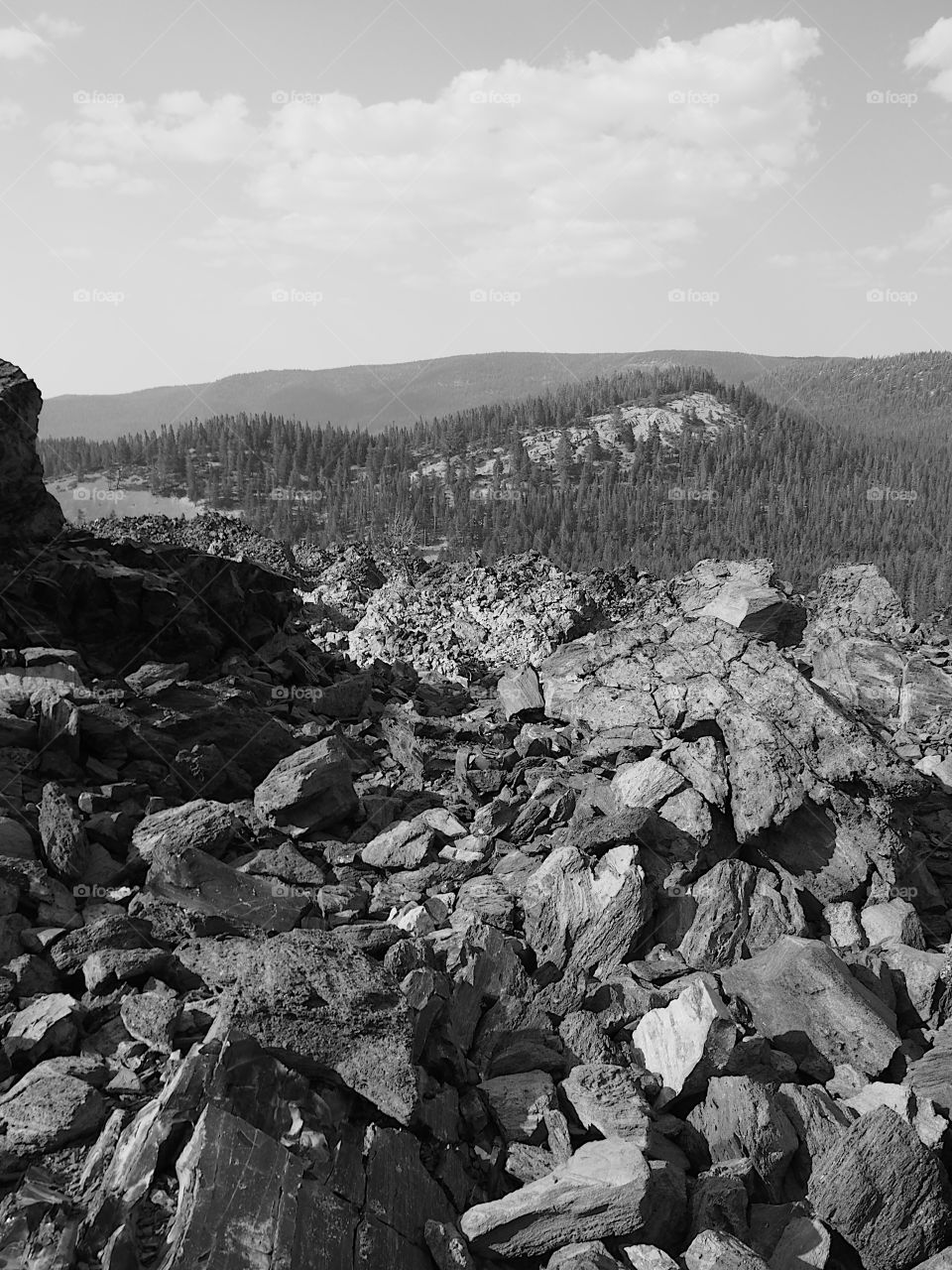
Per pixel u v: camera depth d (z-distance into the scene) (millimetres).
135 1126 9055
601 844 14820
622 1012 11938
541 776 19125
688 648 19891
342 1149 8812
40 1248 7938
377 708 24266
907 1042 12125
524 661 36688
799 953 12414
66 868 13289
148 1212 8242
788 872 15133
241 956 10859
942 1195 9469
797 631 30797
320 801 16781
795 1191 10039
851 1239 9273
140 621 20672
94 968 11398
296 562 56656
